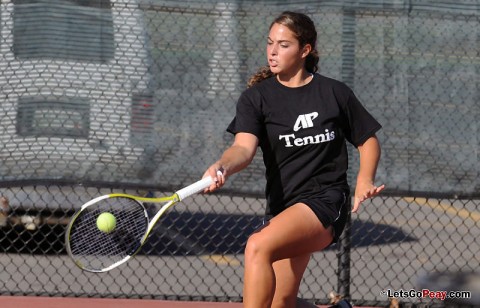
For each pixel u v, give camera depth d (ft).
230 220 89.81
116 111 64.85
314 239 42.70
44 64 64.64
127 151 64.85
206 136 65.10
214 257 81.66
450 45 65.57
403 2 65.21
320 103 44.34
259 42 65.10
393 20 65.21
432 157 65.72
